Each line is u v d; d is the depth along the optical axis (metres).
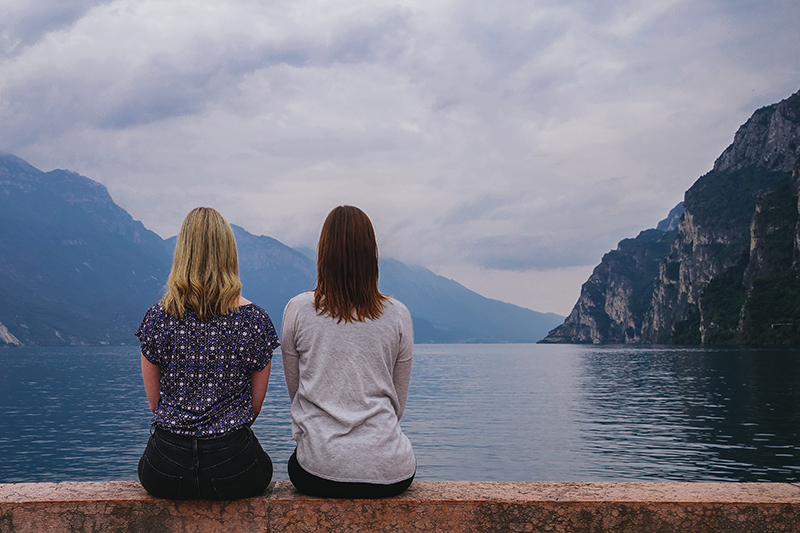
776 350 131.75
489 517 2.61
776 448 27.00
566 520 2.62
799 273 160.62
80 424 43.59
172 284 2.67
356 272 2.74
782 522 2.64
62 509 2.57
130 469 27.19
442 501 2.61
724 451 26.50
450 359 186.50
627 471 22.97
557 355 199.38
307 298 2.83
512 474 23.30
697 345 196.12
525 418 42.22
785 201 179.88
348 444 2.60
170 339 2.64
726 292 197.62
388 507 2.60
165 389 2.67
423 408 50.25
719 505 2.64
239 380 2.70
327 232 2.77
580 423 38.53
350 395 2.69
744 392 55.03
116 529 2.59
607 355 171.38
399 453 2.64
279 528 2.61
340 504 2.60
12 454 31.27
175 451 2.54
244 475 2.58
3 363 152.50
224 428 2.57
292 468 2.72
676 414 41.59
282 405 54.50
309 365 2.75
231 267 2.76
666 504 2.63
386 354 2.77
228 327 2.68
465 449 29.20
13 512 2.55
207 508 2.61
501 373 105.25
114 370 121.94
